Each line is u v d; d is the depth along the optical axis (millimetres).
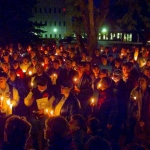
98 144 3729
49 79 8680
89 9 19109
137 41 63406
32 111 7191
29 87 10219
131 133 7613
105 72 9133
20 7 34344
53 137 4254
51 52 17828
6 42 33688
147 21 22375
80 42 24203
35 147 6996
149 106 7445
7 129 4184
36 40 35656
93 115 7875
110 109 7219
